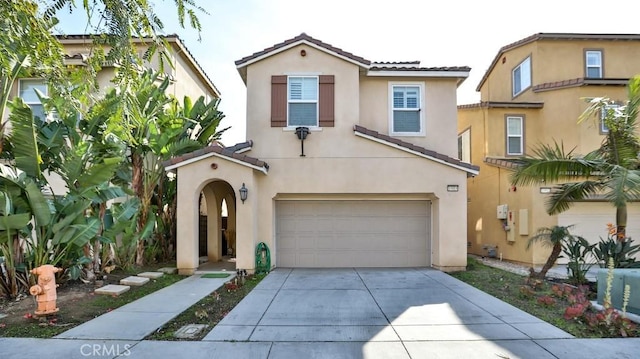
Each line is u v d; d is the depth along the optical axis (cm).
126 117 600
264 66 1295
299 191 1255
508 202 1514
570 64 1658
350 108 1278
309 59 1294
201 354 529
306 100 1291
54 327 646
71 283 981
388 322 677
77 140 986
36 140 878
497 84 1986
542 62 1655
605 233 1395
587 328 636
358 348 553
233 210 1667
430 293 904
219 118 1409
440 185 1251
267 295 884
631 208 1416
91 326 649
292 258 1298
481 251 1708
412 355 527
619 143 954
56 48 469
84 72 490
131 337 595
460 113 1858
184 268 1163
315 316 714
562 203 1014
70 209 909
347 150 1263
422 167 1256
